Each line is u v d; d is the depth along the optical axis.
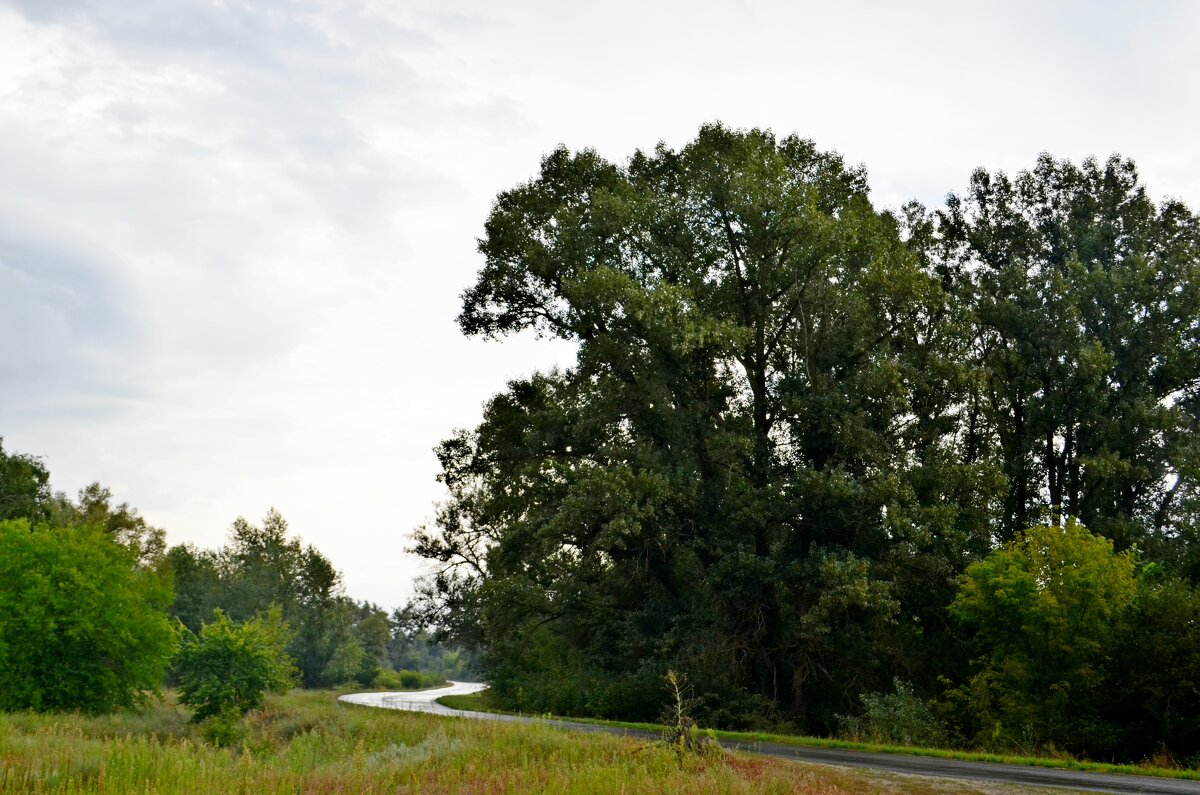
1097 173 46.69
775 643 37.22
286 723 26.69
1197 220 45.22
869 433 34.41
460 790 12.55
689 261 39.03
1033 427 42.09
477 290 42.84
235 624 30.88
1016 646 26.98
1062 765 19.38
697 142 38.78
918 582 34.28
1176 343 41.75
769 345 39.31
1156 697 23.45
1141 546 36.81
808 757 19.44
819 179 40.34
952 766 17.91
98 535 32.16
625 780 13.14
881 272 35.34
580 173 42.00
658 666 36.50
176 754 15.89
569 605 43.19
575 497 36.34
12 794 12.88
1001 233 47.97
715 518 38.38
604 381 38.91
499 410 46.25
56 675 29.00
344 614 112.00
